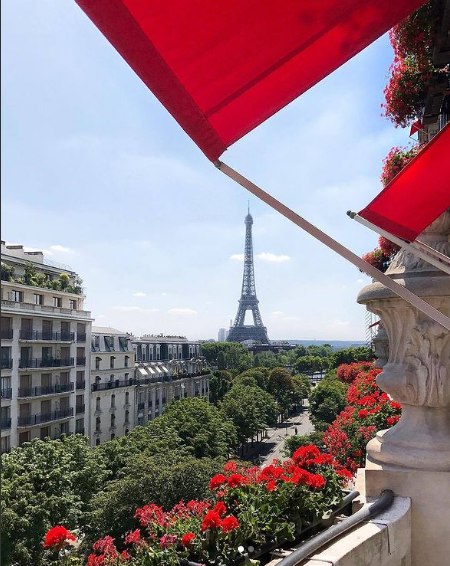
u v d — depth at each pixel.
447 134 3.90
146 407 68.31
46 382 47.94
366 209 4.13
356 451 8.45
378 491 3.96
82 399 53.72
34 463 27.17
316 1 1.83
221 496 4.27
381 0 1.89
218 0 1.74
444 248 4.25
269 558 3.57
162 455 31.14
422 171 3.98
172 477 26.88
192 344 101.62
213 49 1.92
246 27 1.87
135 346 79.38
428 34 5.78
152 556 3.47
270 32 1.93
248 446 79.88
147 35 1.81
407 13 1.96
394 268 4.25
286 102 2.32
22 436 44.41
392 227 4.09
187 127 2.29
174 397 76.94
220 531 3.48
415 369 3.90
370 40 2.06
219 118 2.27
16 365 43.97
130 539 4.67
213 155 2.55
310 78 2.20
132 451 36.66
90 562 4.86
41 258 57.09
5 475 25.55
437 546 3.76
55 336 49.28
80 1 1.65
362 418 8.88
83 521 27.89
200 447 45.28
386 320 4.13
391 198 4.05
